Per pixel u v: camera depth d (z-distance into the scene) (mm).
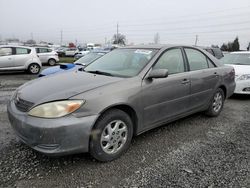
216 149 3555
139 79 3408
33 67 13258
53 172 2840
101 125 2957
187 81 4113
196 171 2936
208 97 4738
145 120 3512
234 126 4586
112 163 3090
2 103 5887
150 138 3898
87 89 2947
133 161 3150
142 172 2896
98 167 2979
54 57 20062
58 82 3293
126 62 3908
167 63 3924
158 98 3615
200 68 4555
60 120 2660
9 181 2641
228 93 5324
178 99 3990
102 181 2697
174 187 2615
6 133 3906
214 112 5031
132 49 4250
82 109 2771
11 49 12672
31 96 2951
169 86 3766
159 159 3217
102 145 3020
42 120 2664
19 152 3281
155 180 2736
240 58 8234
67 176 2770
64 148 2697
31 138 2732
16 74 13031
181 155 3342
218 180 2756
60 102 2729
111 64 4027
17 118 2865
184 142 3783
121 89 3148
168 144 3691
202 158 3266
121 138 3229
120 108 3229
